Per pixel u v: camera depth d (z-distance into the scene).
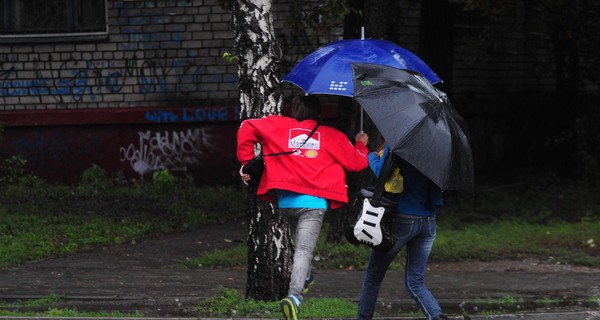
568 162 45.59
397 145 14.34
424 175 15.12
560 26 39.03
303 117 15.72
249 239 19.42
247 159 15.63
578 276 23.55
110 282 23.31
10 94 43.84
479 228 31.55
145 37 43.25
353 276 24.17
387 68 15.48
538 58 48.03
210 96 43.19
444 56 36.69
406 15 43.38
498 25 42.06
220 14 42.91
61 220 32.97
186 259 27.53
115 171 43.12
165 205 36.97
